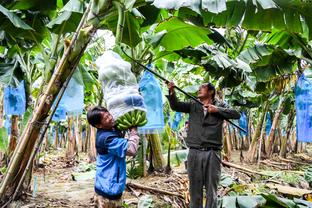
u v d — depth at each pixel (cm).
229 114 463
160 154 744
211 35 558
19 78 573
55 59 409
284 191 659
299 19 445
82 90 538
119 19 346
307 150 1852
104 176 356
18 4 432
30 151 357
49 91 339
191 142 475
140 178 710
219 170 473
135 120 329
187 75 1165
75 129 1170
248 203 512
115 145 342
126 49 620
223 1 377
